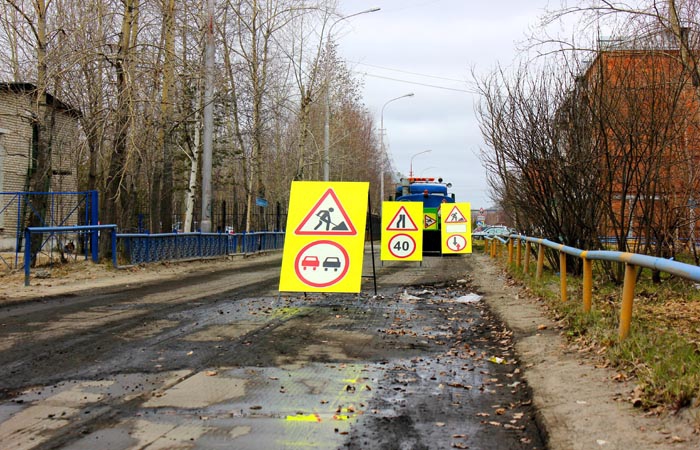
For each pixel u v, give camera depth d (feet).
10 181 81.25
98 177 69.77
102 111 58.80
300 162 107.14
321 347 25.75
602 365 20.33
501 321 31.65
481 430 15.98
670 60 37.83
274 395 18.89
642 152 37.73
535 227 54.24
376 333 28.94
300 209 38.65
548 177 45.34
